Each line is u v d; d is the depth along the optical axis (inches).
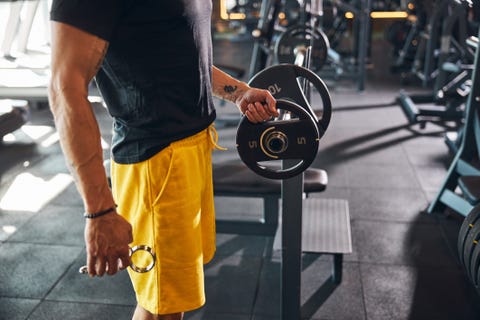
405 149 147.9
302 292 84.8
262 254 96.3
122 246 41.2
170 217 47.3
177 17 42.3
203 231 54.2
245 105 51.8
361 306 81.4
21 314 79.7
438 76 185.8
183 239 48.4
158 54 42.6
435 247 98.4
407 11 225.1
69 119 38.3
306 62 69.9
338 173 132.1
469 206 99.7
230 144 149.5
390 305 81.6
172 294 49.8
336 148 148.7
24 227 106.0
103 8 38.0
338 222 94.0
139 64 42.6
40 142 152.3
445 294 84.3
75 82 37.9
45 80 121.3
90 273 41.8
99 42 38.4
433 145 151.0
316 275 89.7
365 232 104.0
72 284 87.3
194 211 48.6
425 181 127.3
